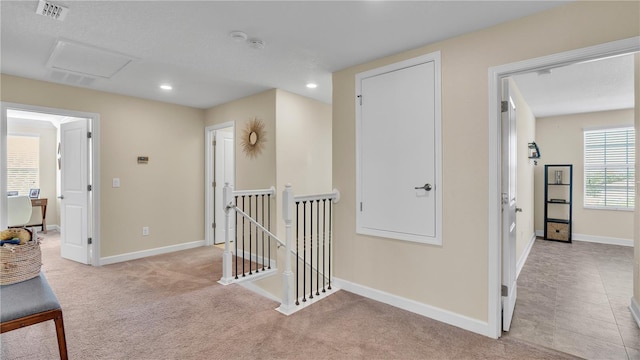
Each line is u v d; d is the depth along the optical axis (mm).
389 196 2877
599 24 1919
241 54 2865
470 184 2418
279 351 2072
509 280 2471
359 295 3066
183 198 4887
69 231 4195
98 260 3973
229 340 2197
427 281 2641
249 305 2781
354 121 3156
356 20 2240
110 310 2658
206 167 5145
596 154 5500
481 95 2361
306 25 2318
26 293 1833
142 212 4414
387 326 2439
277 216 4074
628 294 3154
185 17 2205
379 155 2949
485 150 2346
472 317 2402
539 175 5953
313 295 3082
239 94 4281
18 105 3426
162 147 4641
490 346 2180
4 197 3328
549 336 2334
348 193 3199
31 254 2072
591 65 3207
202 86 3885
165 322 2451
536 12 2119
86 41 2580
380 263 2943
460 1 1987
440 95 2562
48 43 2613
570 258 4480
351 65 3141
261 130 4215
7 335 2238
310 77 3541
